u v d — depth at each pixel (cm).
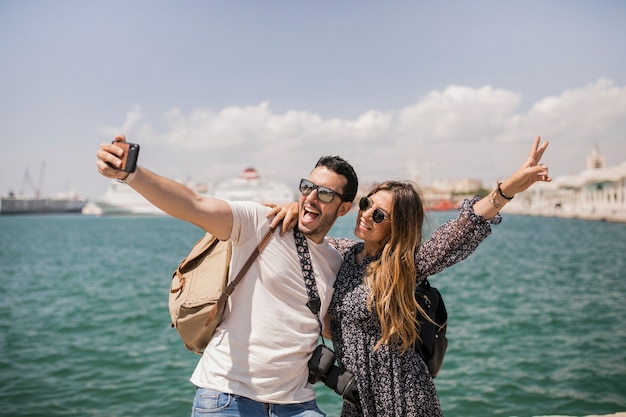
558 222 8850
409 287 265
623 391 705
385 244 275
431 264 264
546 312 1274
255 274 256
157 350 968
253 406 250
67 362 889
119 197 14350
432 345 277
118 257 3375
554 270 2292
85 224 11912
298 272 261
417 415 266
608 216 8250
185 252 3750
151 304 1510
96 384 771
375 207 271
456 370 812
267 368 250
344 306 269
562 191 14100
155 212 14262
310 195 258
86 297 1673
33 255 3625
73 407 679
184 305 253
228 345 254
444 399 692
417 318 279
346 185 262
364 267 275
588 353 890
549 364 830
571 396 691
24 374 822
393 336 266
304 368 267
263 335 251
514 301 1462
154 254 3597
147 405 687
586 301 1436
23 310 1435
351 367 268
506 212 17438
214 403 248
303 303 262
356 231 284
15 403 693
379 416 268
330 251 282
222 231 246
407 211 267
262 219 258
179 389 746
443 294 1639
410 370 269
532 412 644
